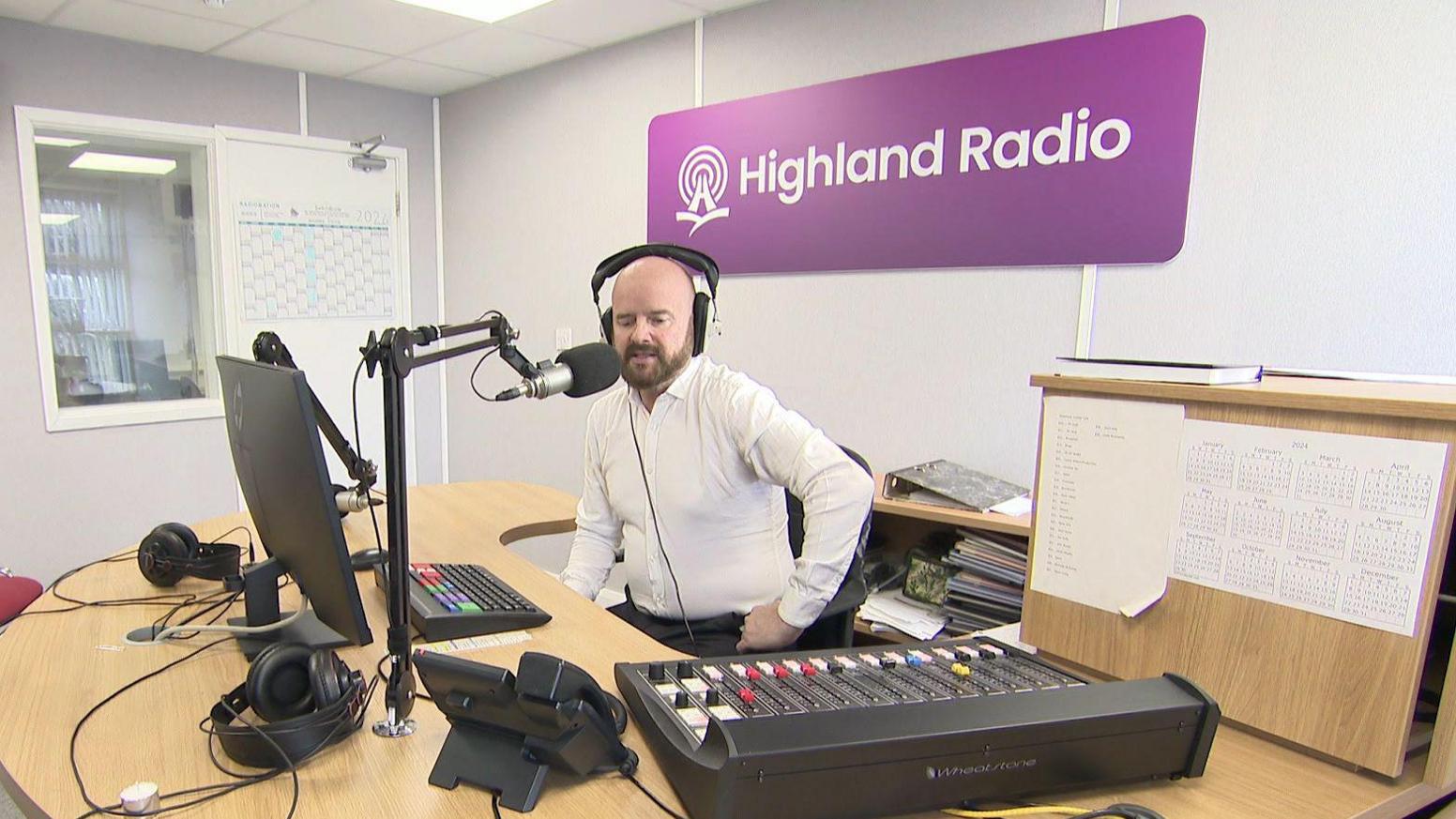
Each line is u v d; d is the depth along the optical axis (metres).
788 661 1.01
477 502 2.23
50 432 3.15
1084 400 1.07
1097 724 0.81
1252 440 0.91
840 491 1.49
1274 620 0.90
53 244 3.13
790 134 2.68
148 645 1.19
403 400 0.93
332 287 3.86
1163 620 1.00
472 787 0.84
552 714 0.79
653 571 1.70
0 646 1.19
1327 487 0.85
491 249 3.94
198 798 0.81
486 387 4.02
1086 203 2.06
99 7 2.82
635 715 0.95
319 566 1.00
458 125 4.02
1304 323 1.78
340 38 3.16
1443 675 0.88
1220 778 0.86
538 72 3.56
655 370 1.63
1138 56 1.95
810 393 2.74
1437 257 1.60
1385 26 1.63
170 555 1.49
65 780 0.84
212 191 3.48
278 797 0.82
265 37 3.15
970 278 2.31
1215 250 1.88
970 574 2.06
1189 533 0.97
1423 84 1.60
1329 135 1.71
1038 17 2.12
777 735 0.74
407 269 4.12
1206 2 1.85
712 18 2.88
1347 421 0.84
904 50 2.39
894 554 2.42
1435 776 0.85
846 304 2.61
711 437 1.63
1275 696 0.91
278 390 0.96
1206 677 0.97
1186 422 0.97
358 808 0.80
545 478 3.79
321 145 3.75
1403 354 1.66
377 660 1.16
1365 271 1.69
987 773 0.79
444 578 1.45
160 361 3.44
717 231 2.94
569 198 3.51
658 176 3.12
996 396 2.29
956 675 0.96
